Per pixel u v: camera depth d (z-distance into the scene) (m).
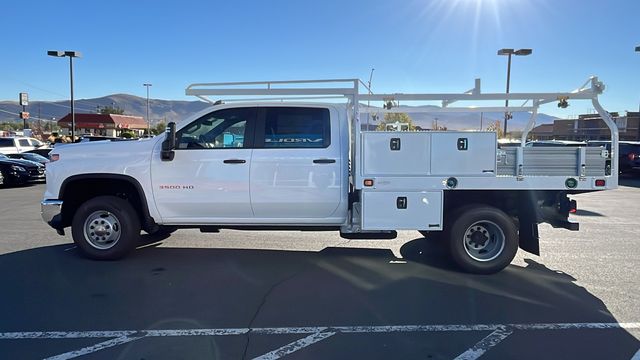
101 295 5.40
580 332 4.49
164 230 7.18
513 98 6.57
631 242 8.44
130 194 6.91
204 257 7.11
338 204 6.39
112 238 6.73
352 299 5.34
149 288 5.66
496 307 5.13
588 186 6.07
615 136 6.09
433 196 6.08
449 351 4.09
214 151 6.43
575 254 7.49
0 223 9.90
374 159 6.06
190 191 6.46
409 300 5.32
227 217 6.57
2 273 6.20
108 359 3.91
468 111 7.80
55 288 5.62
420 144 6.03
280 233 8.95
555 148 6.08
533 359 3.96
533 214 6.31
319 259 7.04
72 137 36.50
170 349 4.09
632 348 4.16
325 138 6.40
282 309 5.03
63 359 3.90
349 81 6.38
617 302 5.30
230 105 6.52
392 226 6.12
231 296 5.41
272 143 6.42
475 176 6.04
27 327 4.52
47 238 8.30
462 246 6.23
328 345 4.19
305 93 6.46
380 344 4.21
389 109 7.32
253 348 4.13
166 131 6.52
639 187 19.92
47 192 6.70
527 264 6.86
